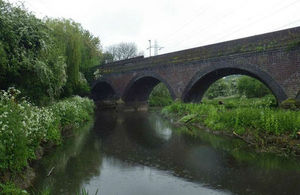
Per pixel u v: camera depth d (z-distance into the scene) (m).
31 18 11.42
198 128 14.41
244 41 17.50
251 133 10.61
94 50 35.50
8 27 9.48
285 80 15.11
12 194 4.75
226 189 5.91
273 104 18.58
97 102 36.53
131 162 8.10
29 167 6.95
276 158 8.27
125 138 12.12
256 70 16.66
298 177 6.62
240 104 20.05
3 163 5.32
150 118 21.62
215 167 7.52
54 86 13.08
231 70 19.97
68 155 8.87
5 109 6.05
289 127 9.47
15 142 5.82
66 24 24.83
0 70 9.12
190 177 6.71
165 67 23.92
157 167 7.59
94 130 14.60
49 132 9.61
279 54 15.41
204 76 20.69
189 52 21.64
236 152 9.13
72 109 15.07
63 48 19.69
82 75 28.33
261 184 6.18
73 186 6.07
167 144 10.73
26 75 10.55
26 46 10.88
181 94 22.31
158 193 5.70
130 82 28.73
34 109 9.01
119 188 6.00
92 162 8.08
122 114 25.67
